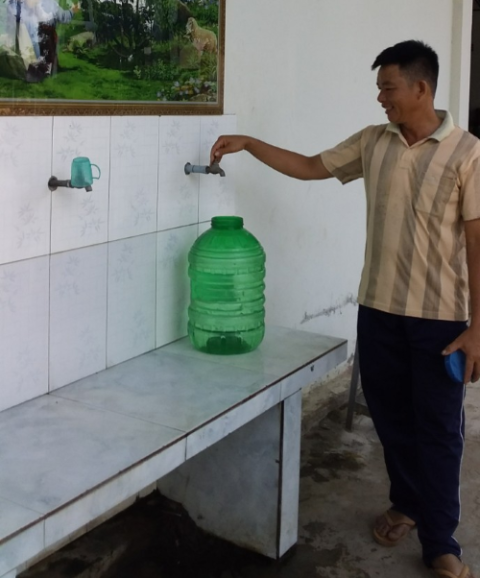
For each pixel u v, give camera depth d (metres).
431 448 2.37
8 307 1.98
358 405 3.67
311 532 2.70
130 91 2.27
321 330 3.68
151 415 2.00
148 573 2.45
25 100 1.95
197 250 2.48
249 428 2.48
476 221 2.16
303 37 3.17
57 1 2.00
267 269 3.16
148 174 2.38
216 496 2.60
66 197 2.10
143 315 2.45
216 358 2.45
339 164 2.50
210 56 2.59
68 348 2.19
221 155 2.54
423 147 2.21
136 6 2.25
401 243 2.26
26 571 2.33
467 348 2.19
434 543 2.43
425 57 2.17
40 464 1.72
